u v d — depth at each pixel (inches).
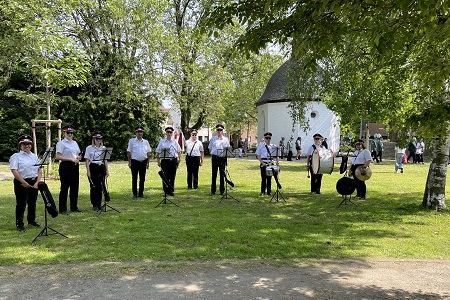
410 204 428.8
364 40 396.2
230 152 472.4
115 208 403.2
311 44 218.2
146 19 1092.5
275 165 476.7
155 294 188.2
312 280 210.5
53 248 260.8
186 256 246.5
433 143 402.0
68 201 439.8
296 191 532.7
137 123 1203.9
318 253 259.1
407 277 219.8
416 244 285.9
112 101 1161.4
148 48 1112.2
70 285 198.7
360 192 477.1
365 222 351.6
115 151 1189.7
